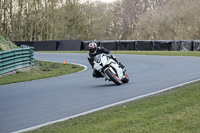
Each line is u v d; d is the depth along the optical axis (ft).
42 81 153.17
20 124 73.00
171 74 156.15
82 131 61.46
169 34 626.64
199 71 163.12
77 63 250.78
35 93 116.67
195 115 69.97
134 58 275.59
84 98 102.58
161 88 115.96
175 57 270.67
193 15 569.64
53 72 194.39
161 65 205.46
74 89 122.42
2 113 85.10
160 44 375.25
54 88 127.34
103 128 62.85
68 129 64.34
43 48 464.65
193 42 350.84
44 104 95.09
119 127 63.31
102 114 77.41
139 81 136.77
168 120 66.80
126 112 78.28
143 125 63.77
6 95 115.14
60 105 92.84
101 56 124.98
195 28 557.74
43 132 63.62
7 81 155.84
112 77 124.06
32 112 84.89
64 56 325.62
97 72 128.88
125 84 130.00
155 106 83.71
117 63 130.41
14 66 199.31
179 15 602.03
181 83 125.49
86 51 407.44
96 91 115.44
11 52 195.21
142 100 94.27
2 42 253.85
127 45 401.08
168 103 86.33
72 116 78.18
